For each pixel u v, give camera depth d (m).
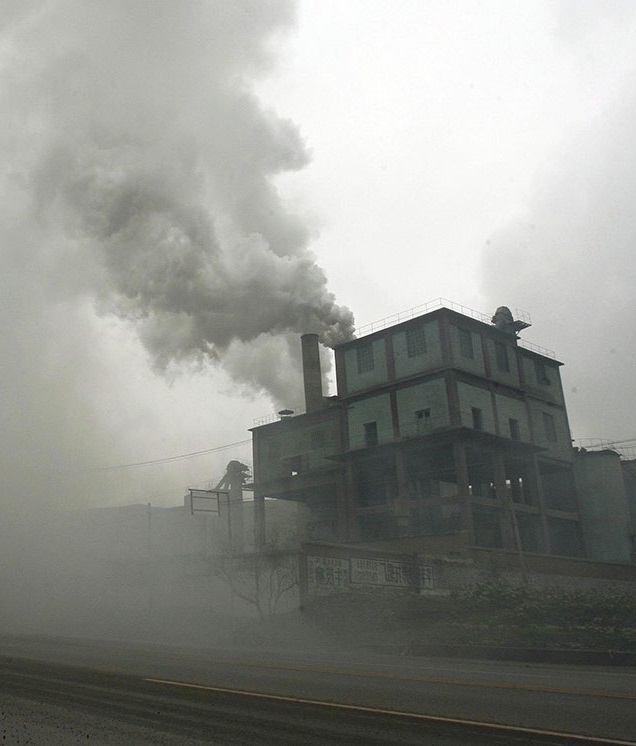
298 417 59.75
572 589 42.06
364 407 55.09
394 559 35.84
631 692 10.51
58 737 7.63
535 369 60.47
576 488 60.91
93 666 13.84
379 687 10.93
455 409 49.41
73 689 10.84
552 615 29.91
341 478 55.91
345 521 54.50
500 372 55.69
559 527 60.69
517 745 6.93
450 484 65.56
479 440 50.34
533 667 17.83
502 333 57.12
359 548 34.19
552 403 60.56
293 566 31.83
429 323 53.00
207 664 14.36
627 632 25.16
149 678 11.89
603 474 61.03
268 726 7.95
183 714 8.73
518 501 59.94
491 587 33.94
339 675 12.62
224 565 35.69
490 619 29.23
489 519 55.75
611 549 59.06
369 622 28.97
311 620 29.92
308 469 58.34
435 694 10.20
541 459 56.91
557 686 11.30
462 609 30.81
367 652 24.69
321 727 7.85
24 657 15.80
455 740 7.14
